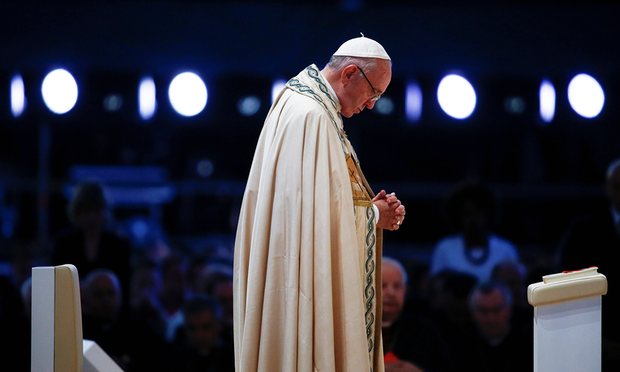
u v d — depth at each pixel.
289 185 13.60
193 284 33.97
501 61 39.56
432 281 27.16
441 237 49.44
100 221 26.30
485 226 29.55
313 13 38.84
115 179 48.97
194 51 39.41
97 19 38.84
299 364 13.27
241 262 14.34
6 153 49.91
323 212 13.48
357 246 13.73
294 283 13.38
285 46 39.31
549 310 13.55
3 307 21.22
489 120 42.72
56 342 13.79
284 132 13.85
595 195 48.06
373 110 43.69
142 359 23.34
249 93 42.97
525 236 49.00
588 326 13.68
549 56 39.53
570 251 22.95
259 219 13.76
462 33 39.41
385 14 39.03
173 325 30.66
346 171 13.79
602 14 39.09
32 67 39.16
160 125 47.69
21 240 46.12
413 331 21.25
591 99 39.75
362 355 13.45
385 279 21.05
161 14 39.03
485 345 23.39
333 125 14.03
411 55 39.38
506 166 49.97
